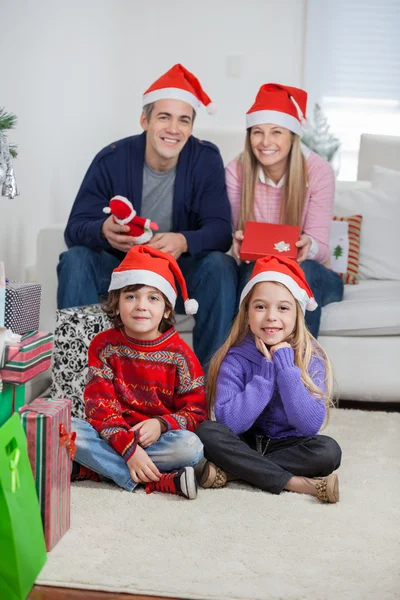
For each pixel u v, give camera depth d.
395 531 1.65
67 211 3.68
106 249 2.68
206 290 2.58
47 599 1.33
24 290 1.56
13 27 2.81
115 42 4.53
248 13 5.20
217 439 1.91
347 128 5.43
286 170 2.79
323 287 2.73
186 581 1.39
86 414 1.98
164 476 1.86
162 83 2.66
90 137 4.03
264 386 1.97
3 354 1.43
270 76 5.25
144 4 5.15
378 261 3.19
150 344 2.01
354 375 2.77
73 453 1.60
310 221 2.83
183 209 2.77
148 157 2.74
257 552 1.52
